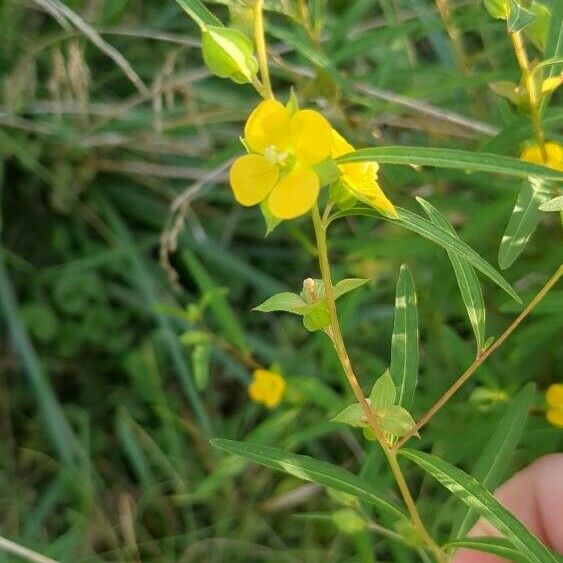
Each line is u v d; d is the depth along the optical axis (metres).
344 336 0.26
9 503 0.26
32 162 0.28
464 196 0.22
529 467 0.17
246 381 0.27
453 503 0.21
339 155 0.11
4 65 0.28
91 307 0.29
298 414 0.26
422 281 0.22
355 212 0.11
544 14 0.15
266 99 0.10
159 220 0.30
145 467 0.26
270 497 0.26
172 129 0.27
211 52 0.10
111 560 0.25
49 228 0.30
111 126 0.28
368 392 0.21
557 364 0.20
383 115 0.22
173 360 0.28
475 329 0.12
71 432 0.27
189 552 0.25
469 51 0.26
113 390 0.29
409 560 0.18
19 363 0.28
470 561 0.17
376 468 0.17
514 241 0.13
